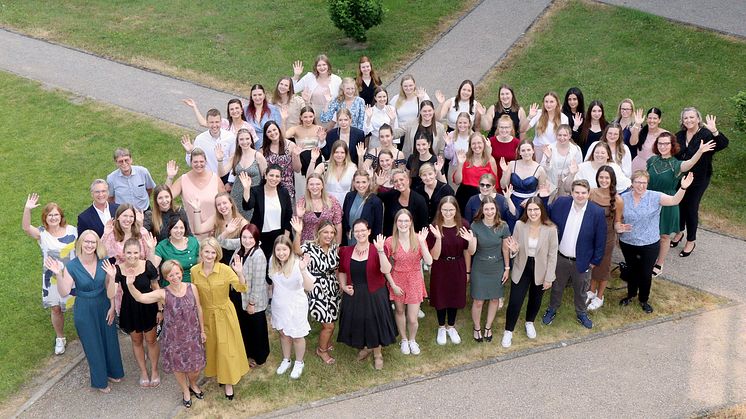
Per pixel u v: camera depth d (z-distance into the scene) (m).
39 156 14.51
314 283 9.48
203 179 10.66
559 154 11.04
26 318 10.63
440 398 9.27
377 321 9.34
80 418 9.06
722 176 13.62
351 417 9.02
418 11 20.25
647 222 10.12
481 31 19.09
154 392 9.45
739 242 12.10
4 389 9.48
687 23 18.34
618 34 18.20
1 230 12.34
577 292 10.20
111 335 9.25
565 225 9.88
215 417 9.07
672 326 10.35
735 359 9.72
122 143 14.98
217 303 8.88
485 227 9.66
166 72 17.91
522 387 9.40
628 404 9.07
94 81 17.48
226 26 19.98
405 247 9.43
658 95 15.87
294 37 19.28
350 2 17.97
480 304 10.01
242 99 16.72
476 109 12.38
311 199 10.20
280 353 10.05
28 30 20.09
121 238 9.48
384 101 12.01
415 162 10.89
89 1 21.81
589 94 16.09
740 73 16.34
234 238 9.80
